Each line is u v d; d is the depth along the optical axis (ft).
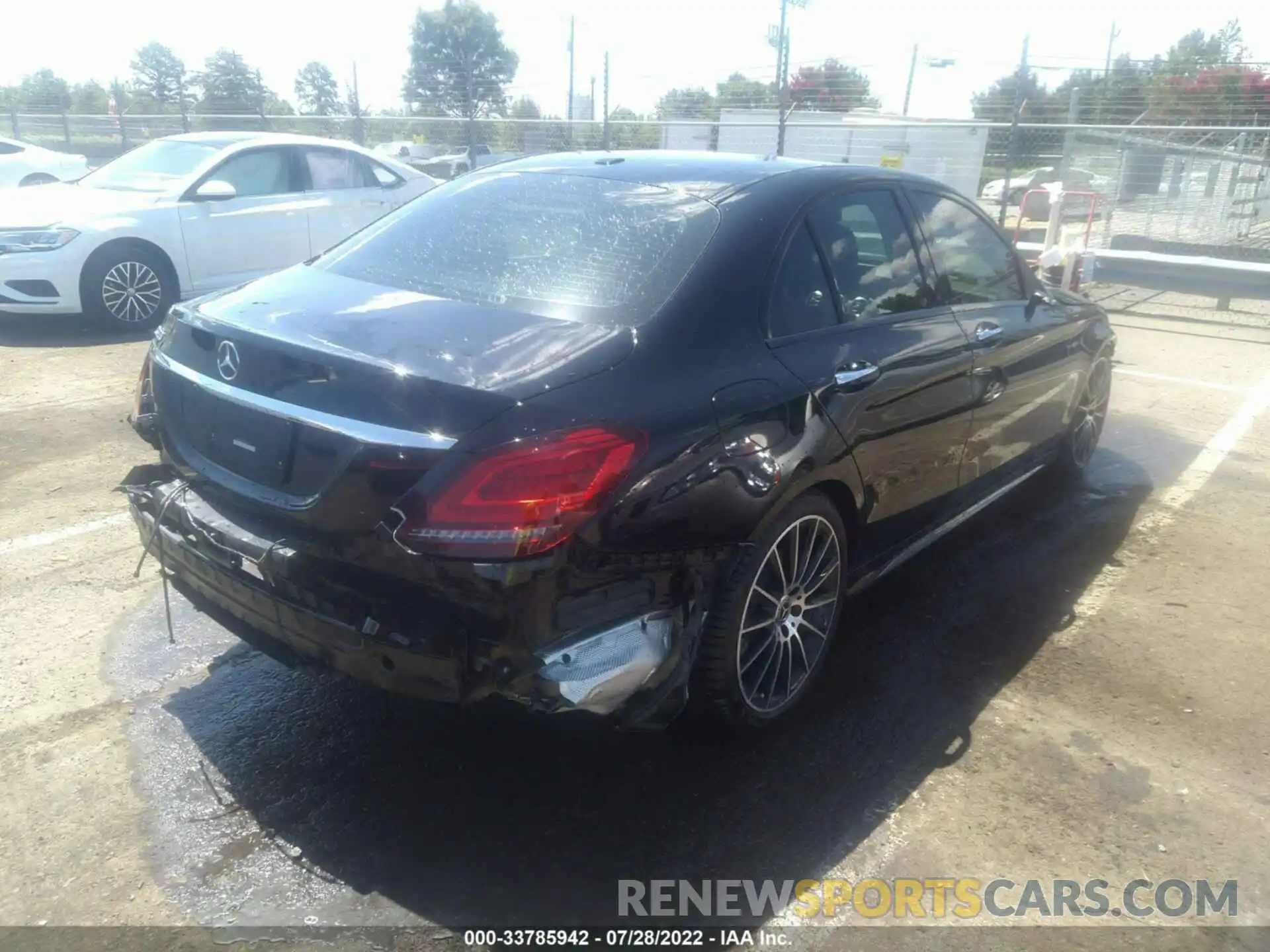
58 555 14.25
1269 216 49.16
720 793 9.84
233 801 9.52
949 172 49.78
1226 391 26.03
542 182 11.98
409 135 70.13
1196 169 48.52
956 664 12.34
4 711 10.71
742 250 10.25
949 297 13.21
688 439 8.72
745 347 9.74
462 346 8.75
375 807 9.50
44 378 23.13
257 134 31.65
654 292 9.64
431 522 7.77
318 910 8.27
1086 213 49.26
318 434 8.34
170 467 10.09
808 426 9.95
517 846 9.05
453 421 7.90
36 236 26.61
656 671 8.77
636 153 12.92
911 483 12.21
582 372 8.54
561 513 7.86
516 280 10.09
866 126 45.34
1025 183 66.69
